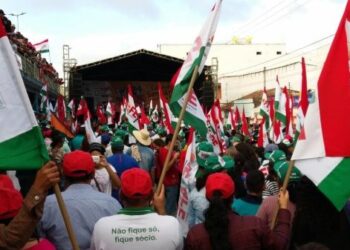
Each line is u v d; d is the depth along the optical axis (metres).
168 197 11.73
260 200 5.71
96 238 3.92
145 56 37.69
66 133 12.38
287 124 14.41
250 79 65.88
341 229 4.38
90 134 12.81
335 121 4.27
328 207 4.35
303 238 4.40
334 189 4.22
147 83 41.34
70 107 24.55
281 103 14.99
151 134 19.50
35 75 24.95
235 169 8.24
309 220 4.37
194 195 6.11
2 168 3.42
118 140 9.05
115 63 38.56
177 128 4.97
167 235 3.89
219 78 67.12
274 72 62.22
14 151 3.45
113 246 3.85
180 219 6.19
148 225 3.90
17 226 3.20
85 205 4.61
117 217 3.93
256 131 21.92
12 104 3.48
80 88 36.22
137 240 3.86
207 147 6.67
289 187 5.45
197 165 6.69
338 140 4.26
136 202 3.94
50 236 4.56
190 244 4.09
